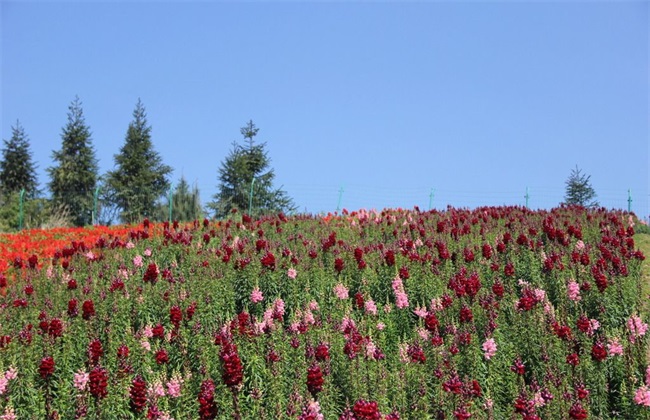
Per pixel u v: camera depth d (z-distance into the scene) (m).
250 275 15.66
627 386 11.55
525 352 12.58
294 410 9.88
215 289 15.26
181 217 40.41
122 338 13.21
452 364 11.41
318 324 12.59
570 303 15.13
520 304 13.14
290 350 11.51
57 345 12.19
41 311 14.82
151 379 10.90
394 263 15.81
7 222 44.09
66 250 20.11
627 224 24.69
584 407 10.81
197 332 12.53
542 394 10.80
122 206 53.91
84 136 57.00
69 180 55.44
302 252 18.23
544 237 20.47
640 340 12.23
